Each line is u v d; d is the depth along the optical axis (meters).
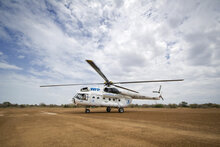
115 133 4.84
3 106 50.00
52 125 6.67
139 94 19.92
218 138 4.15
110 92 17.62
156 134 4.68
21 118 10.16
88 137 4.30
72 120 8.70
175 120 8.67
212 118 9.74
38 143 3.70
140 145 3.50
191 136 4.39
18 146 3.47
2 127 6.21
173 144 3.57
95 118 9.99
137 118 9.95
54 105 60.16
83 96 16.12
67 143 3.69
